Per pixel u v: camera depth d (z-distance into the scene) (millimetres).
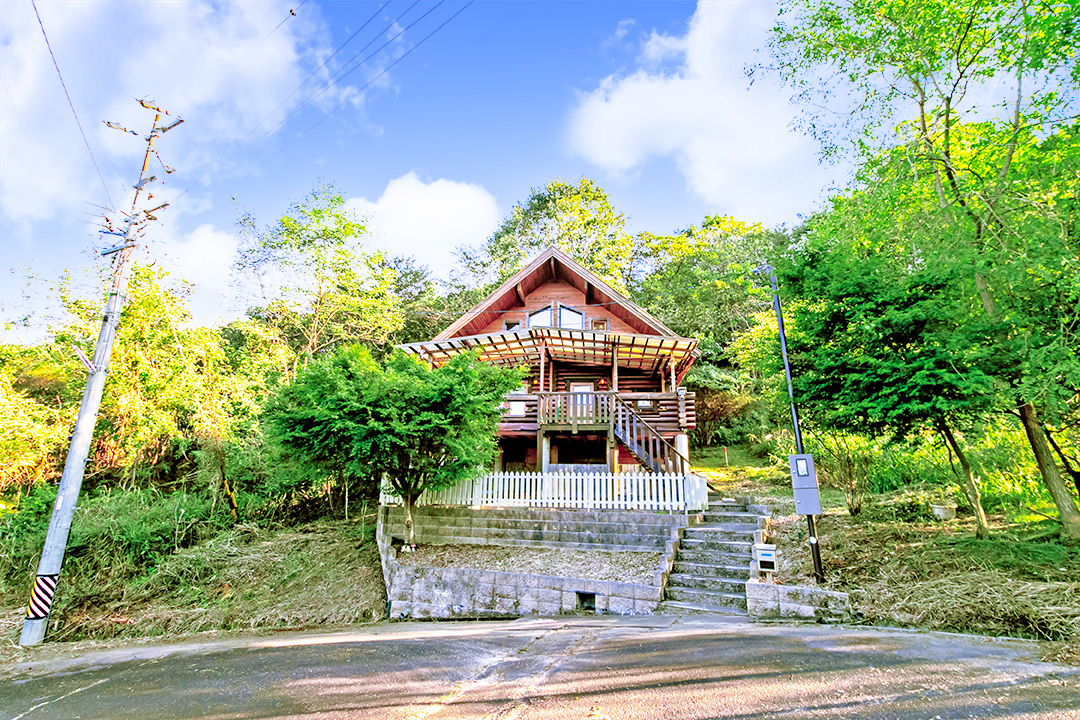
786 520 10219
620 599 8078
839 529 9094
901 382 6996
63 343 15383
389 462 10117
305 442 10328
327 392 10484
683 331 28000
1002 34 8547
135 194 11891
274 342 20828
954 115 9523
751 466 19906
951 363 6637
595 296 18953
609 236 34438
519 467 17234
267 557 12484
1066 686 3430
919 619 5703
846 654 4539
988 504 9164
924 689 3525
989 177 8727
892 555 7512
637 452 13703
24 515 14320
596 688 4109
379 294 24141
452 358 11461
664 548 9594
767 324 17328
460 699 4125
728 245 29719
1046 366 6285
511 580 8805
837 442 10219
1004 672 3783
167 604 11344
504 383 11570
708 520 10742
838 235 9453
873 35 9555
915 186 9305
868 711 3201
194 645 8508
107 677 6500
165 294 16266
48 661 8344
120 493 15383
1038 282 7141
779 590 6852
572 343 16219
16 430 13953
